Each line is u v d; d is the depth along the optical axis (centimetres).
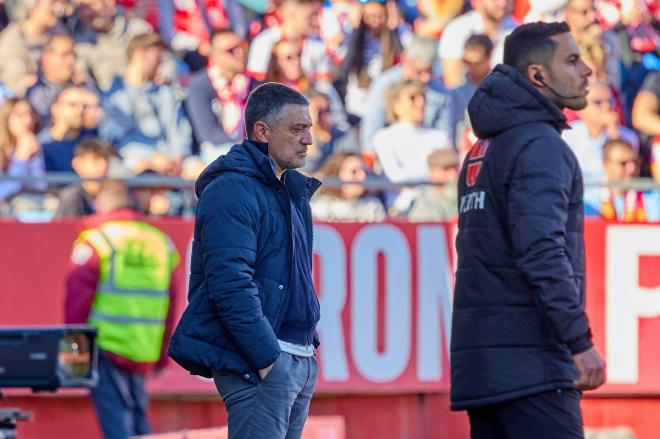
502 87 1697
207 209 1555
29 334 1587
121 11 3594
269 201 1582
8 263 2761
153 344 2677
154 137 3388
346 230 2834
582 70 1720
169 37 3619
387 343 2842
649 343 2873
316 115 3434
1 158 3228
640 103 3684
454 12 3688
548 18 3744
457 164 3256
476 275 1700
